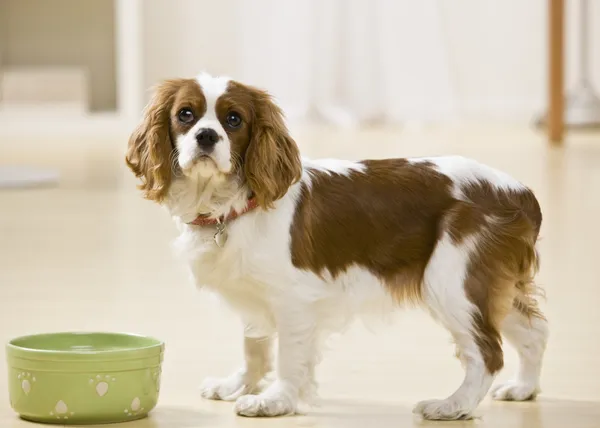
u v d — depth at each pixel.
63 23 15.14
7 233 6.61
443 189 3.14
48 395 2.83
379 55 14.91
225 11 15.06
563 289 4.94
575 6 14.38
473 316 3.05
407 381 3.44
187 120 3.08
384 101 14.99
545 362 3.66
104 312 4.50
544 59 14.84
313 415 3.04
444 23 14.86
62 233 6.62
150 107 3.18
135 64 14.58
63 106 14.55
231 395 3.24
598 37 14.38
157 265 5.61
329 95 14.97
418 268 3.12
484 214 3.10
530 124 14.53
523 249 3.12
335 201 3.12
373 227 3.11
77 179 9.35
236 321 4.32
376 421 2.98
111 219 7.20
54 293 4.90
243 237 3.03
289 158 3.08
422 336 4.09
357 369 3.60
